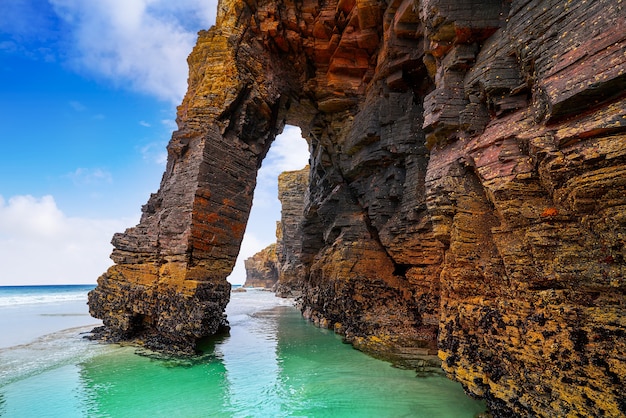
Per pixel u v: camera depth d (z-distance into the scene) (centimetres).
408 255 1795
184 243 1703
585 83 613
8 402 1009
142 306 1755
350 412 940
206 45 2072
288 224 5509
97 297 1950
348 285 2031
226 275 1873
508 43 895
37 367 1345
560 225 676
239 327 2334
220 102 1916
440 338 1005
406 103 1900
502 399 752
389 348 1562
